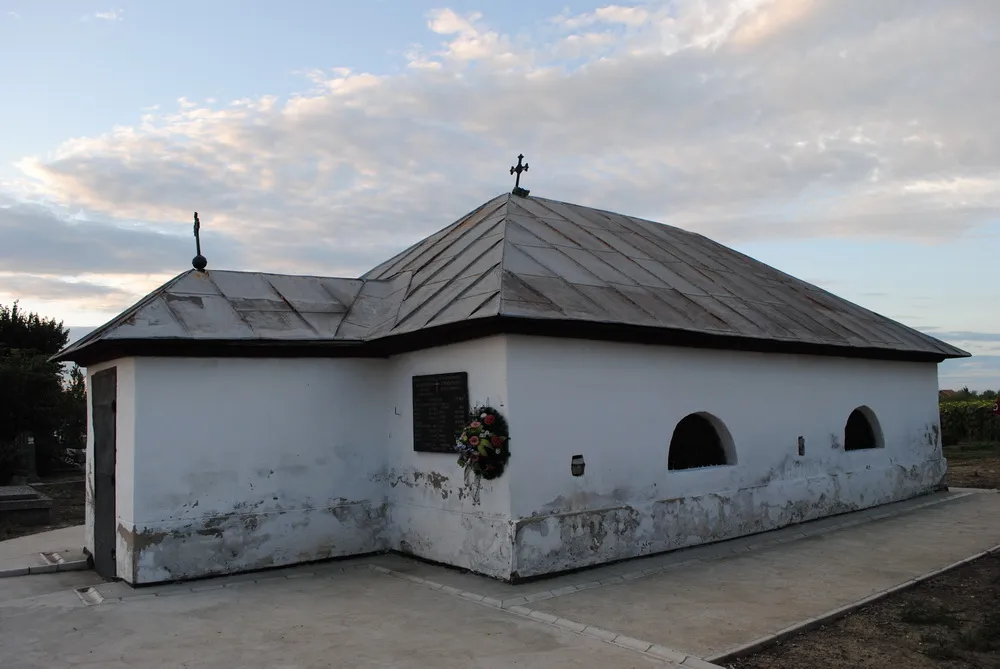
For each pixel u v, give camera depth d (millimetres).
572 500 8656
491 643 6195
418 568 9117
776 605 7207
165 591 8289
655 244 13797
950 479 17719
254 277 10836
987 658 5840
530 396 8398
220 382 9195
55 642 6492
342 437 9961
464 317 8406
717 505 10273
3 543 12133
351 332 10125
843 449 12758
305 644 6305
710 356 10523
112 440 9375
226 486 9102
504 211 12133
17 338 30109
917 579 8195
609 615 6887
